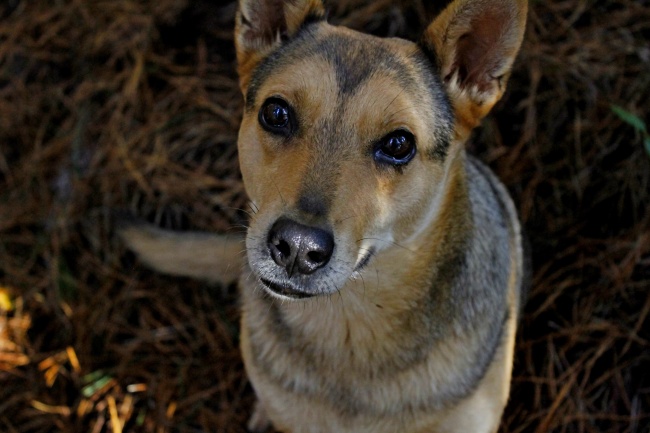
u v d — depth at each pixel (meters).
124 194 1.14
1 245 1.13
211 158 1.16
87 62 1.18
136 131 1.16
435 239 0.88
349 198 0.82
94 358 1.09
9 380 1.08
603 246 1.07
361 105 0.83
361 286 0.87
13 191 1.15
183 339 1.10
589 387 1.02
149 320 1.11
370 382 0.91
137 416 1.07
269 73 0.87
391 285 0.88
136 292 1.11
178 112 1.16
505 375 0.94
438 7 1.14
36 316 1.10
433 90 0.86
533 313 1.07
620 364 1.02
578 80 1.10
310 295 0.82
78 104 1.16
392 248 0.86
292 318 0.91
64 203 1.14
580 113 1.10
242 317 0.97
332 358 0.91
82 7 1.19
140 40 1.18
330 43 0.85
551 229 1.09
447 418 0.91
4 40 1.19
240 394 1.07
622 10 1.12
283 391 0.93
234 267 1.06
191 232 1.07
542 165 1.10
